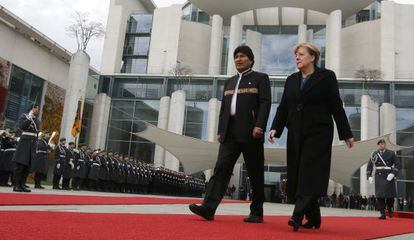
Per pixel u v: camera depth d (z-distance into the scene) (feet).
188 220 12.07
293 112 12.50
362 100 103.09
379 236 11.14
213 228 10.02
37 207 14.34
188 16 144.05
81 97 99.25
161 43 133.08
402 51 123.54
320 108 12.30
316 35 138.72
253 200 13.91
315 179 11.70
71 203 18.06
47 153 44.88
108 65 126.11
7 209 12.28
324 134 12.08
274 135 13.37
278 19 140.36
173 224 10.31
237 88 14.05
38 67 101.45
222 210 23.35
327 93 12.37
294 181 12.29
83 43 105.40
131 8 141.08
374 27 125.49
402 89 110.01
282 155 84.94
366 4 124.26
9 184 45.44
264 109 13.50
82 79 100.27
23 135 28.63
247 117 13.61
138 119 118.73
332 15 123.44
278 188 109.19
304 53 12.81
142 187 74.84
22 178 29.07
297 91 12.49
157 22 135.44
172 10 134.31
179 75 117.80
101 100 117.70
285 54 134.41
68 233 7.09
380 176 27.78
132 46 136.67
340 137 12.68
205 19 144.25
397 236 11.68
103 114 117.39
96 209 15.31
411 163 104.53
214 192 13.01
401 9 126.72
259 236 8.89
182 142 84.89
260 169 13.82
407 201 101.19
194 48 135.54
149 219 11.41
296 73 13.03
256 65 132.87
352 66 127.75
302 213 11.37
